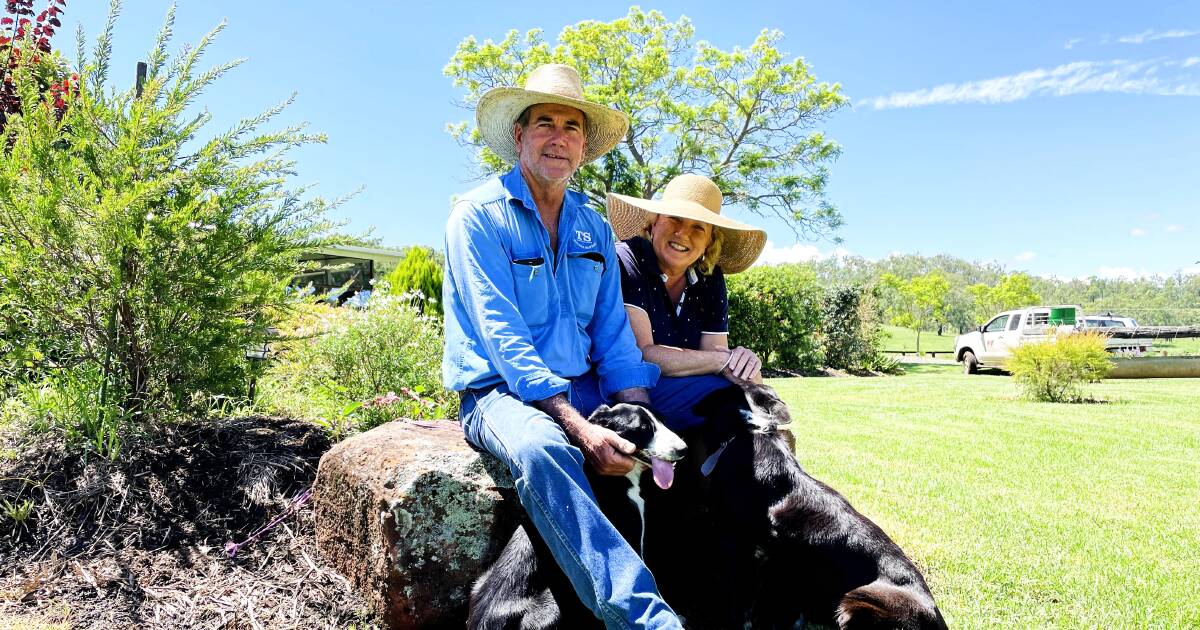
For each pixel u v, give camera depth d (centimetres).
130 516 287
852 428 747
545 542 227
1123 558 349
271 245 336
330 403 410
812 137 2255
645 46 2286
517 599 228
